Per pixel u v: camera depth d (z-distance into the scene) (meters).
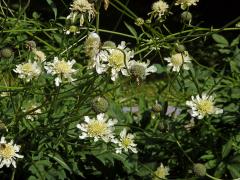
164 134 0.85
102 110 0.75
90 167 0.84
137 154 0.87
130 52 0.76
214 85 0.91
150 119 0.89
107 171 0.85
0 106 0.87
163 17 1.00
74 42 0.86
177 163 0.89
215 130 0.85
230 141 0.81
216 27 2.90
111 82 1.05
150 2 3.00
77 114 0.78
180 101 0.98
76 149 0.82
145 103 0.96
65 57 0.88
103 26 2.54
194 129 0.91
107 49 0.75
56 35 1.02
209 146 0.86
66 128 0.77
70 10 0.90
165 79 1.68
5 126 0.78
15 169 0.82
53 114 0.83
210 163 0.83
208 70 0.99
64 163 0.78
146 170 0.84
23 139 0.82
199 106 0.83
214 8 2.95
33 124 0.83
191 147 0.87
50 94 0.78
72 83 0.86
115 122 0.80
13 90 0.80
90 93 0.76
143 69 0.75
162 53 1.75
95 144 0.82
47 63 0.82
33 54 0.96
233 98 0.92
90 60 0.75
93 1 0.83
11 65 0.91
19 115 0.78
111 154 0.80
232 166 0.81
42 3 1.97
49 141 0.80
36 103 0.88
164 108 0.91
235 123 0.90
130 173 0.85
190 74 0.89
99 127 0.78
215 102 0.91
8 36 1.00
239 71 0.98
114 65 0.75
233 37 2.64
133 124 0.89
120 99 1.02
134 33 1.00
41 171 0.79
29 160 0.80
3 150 0.76
